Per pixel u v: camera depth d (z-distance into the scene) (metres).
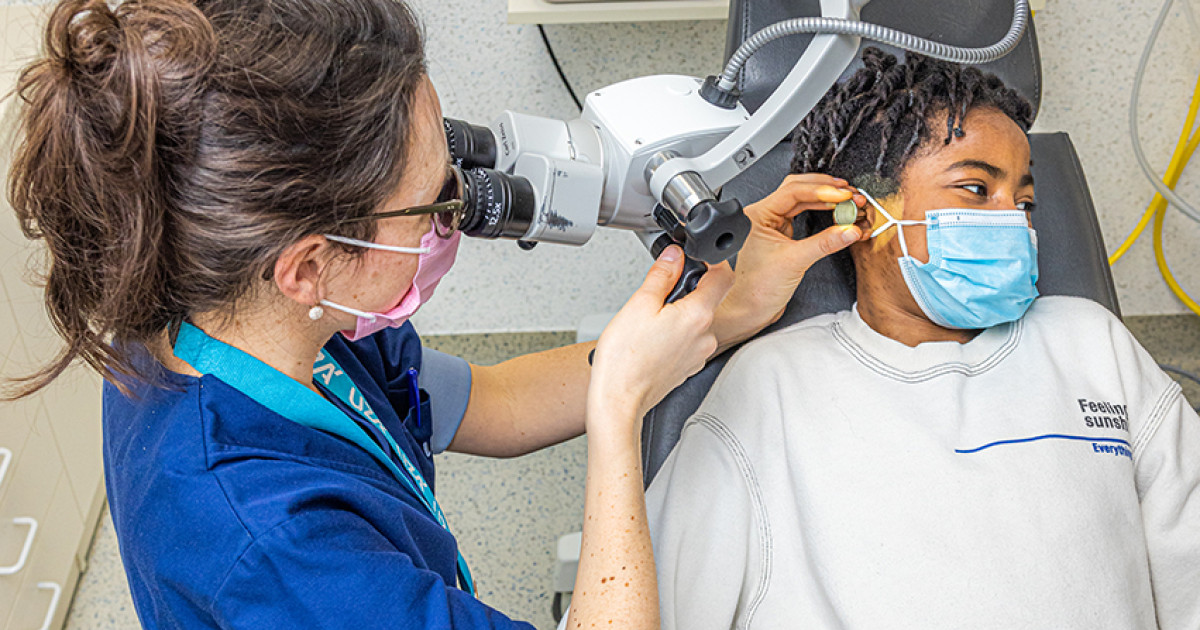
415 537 0.80
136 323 0.68
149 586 0.72
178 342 0.74
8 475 1.46
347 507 0.72
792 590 1.03
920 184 1.04
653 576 0.81
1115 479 1.04
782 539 1.05
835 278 1.24
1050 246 1.32
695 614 1.01
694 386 1.21
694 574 1.03
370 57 0.62
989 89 1.08
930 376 1.08
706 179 0.85
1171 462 1.08
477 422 1.11
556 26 1.89
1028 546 0.98
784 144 1.29
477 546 1.84
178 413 0.72
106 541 1.83
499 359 2.09
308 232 0.64
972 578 0.97
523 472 1.95
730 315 1.12
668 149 0.86
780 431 1.09
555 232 0.85
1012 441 1.04
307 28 0.60
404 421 1.00
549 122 0.88
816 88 0.83
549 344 2.11
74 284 0.67
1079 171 1.38
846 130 1.08
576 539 1.42
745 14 1.24
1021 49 1.32
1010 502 1.00
